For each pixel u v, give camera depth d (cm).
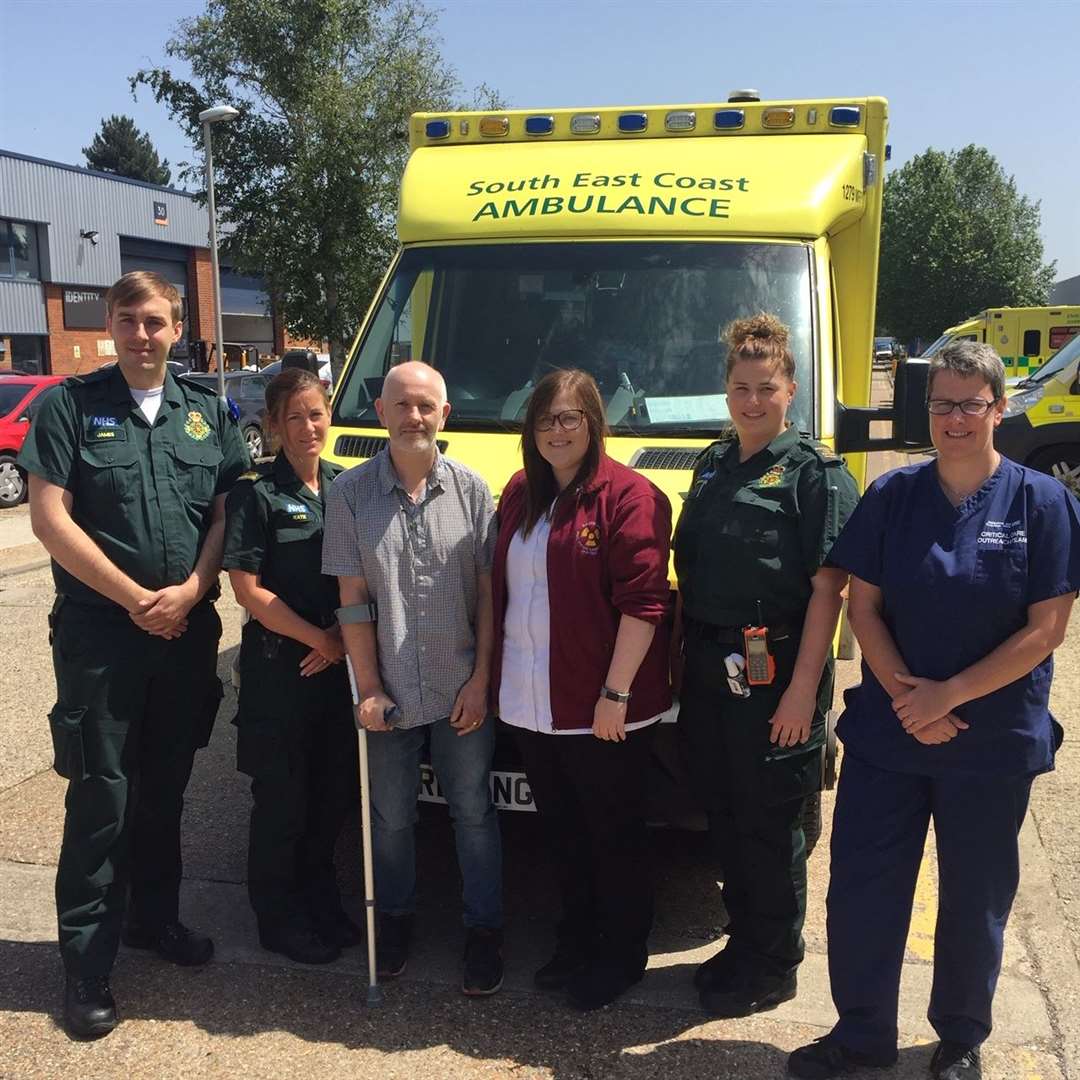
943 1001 317
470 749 361
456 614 354
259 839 375
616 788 343
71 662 345
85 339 3741
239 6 2453
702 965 367
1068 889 428
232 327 4391
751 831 336
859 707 321
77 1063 328
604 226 488
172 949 379
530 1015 351
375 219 2541
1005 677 289
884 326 6794
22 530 1267
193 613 369
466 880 370
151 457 349
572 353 468
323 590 365
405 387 338
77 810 346
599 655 333
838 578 319
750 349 321
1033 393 1179
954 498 300
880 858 313
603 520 329
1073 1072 321
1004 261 6425
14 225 3472
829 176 491
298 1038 339
